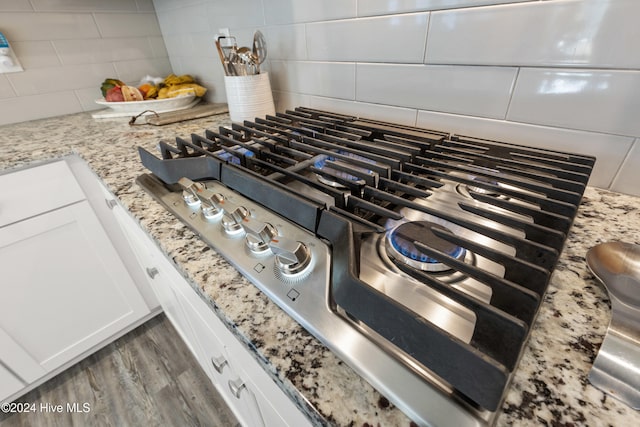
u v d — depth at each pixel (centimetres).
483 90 58
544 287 26
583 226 44
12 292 96
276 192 43
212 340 58
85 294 113
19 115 127
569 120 51
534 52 50
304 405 25
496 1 51
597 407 22
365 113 81
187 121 110
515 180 43
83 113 141
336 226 36
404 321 24
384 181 44
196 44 132
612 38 43
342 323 29
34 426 103
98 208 105
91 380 116
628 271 34
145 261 90
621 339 26
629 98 45
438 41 60
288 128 74
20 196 88
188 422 101
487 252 28
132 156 80
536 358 26
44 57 127
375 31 69
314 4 77
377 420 23
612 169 50
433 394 23
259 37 95
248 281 37
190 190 50
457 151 54
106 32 138
